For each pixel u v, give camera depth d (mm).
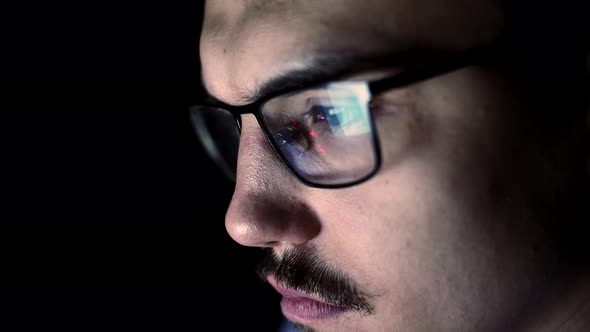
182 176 598
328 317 354
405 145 307
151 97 589
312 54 306
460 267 319
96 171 587
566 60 317
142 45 583
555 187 319
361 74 303
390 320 332
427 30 302
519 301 327
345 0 304
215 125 396
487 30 306
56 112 579
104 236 589
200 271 599
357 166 313
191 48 578
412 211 314
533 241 320
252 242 344
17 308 573
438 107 304
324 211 333
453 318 326
